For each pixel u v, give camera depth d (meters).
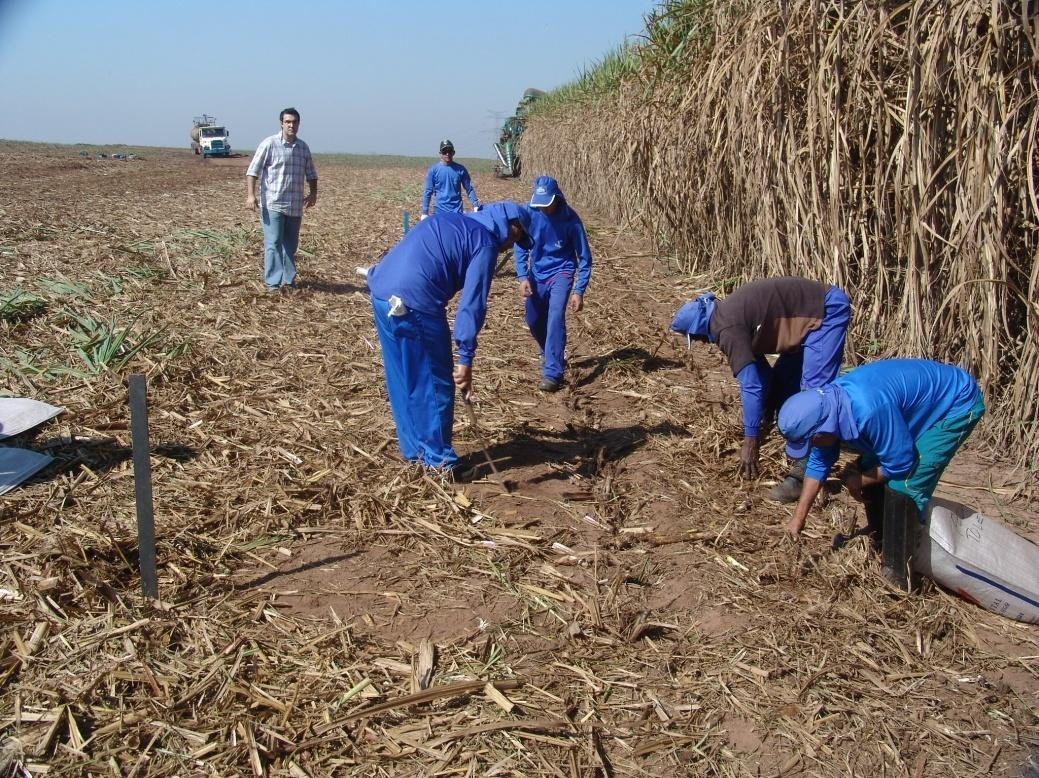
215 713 3.19
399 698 3.27
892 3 6.90
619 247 14.19
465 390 5.12
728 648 3.75
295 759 3.02
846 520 4.86
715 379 7.51
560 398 6.94
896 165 6.90
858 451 4.09
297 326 8.55
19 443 5.22
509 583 4.18
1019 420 5.69
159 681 3.32
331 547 4.44
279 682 3.39
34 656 3.40
